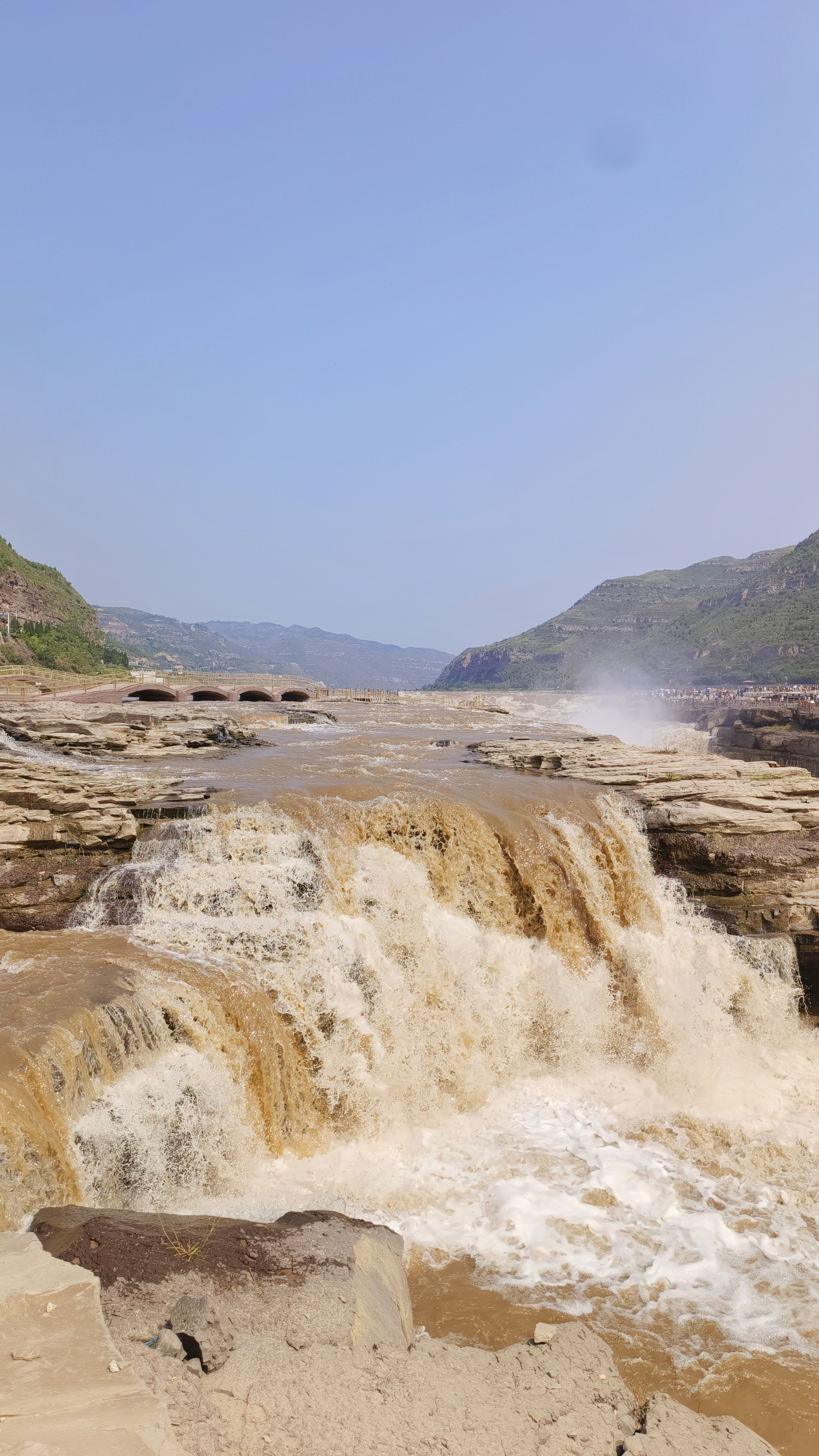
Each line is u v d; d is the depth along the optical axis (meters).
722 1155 16.19
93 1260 8.30
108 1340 6.34
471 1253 12.84
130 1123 12.84
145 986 14.87
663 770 30.31
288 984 16.94
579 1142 16.41
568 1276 12.37
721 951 22.69
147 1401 5.77
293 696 96.75
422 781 28.48
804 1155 16.36
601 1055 20.11
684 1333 11.30
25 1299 6.70
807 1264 12.94
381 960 19.14
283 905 19.59
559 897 22.72
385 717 69.75
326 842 20.97
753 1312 11.79
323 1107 16.44
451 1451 6.56
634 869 24.47
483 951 20.75
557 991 20.91
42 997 13.83
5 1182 10.58
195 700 85.88
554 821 24.28
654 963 22.22
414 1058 18.14
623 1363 10.68
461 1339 10.85
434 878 22.00
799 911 23.25
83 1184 11.78
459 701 94.56
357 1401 6.93
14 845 18.97
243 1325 7.63
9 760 23.48
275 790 24.48
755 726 94.06
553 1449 6.84
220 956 17.16
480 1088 18.27
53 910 18.72
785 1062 20.64
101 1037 13.16
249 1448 6.11
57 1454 5.13
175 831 20.61
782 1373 10.62
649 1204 14.38
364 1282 8.84
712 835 24.88
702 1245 13.29
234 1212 13.01
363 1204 13.96
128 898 19.06
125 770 28.31
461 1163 15.48
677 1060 19.88
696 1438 7.24
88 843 19.86
